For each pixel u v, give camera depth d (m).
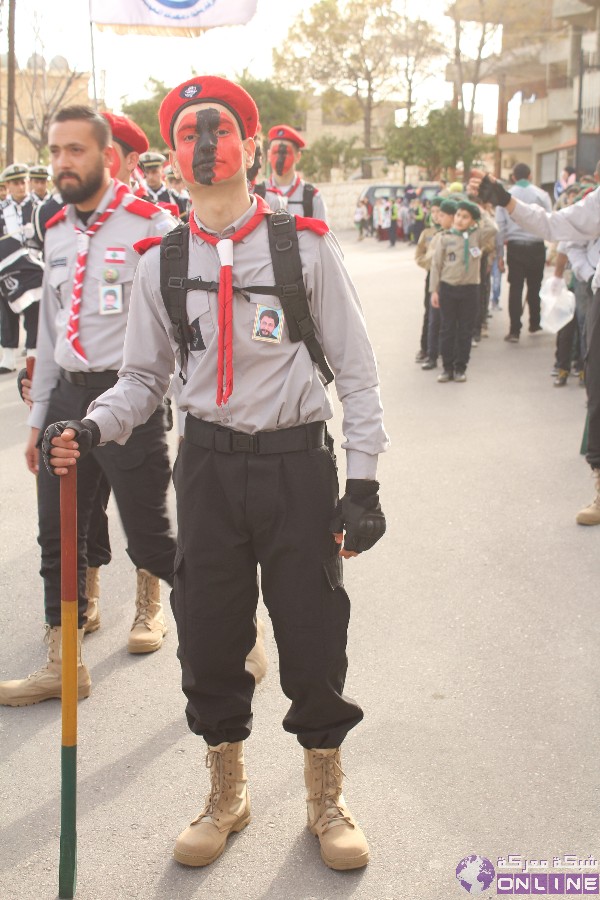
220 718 2.98
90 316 3.82
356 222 34.94
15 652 4.39
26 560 5.45
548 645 4.26
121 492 3.93
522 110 38.31
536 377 9.83
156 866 2.98
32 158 37.03
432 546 5.43
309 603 2.82
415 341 12.19
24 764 3.53
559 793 3.24
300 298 2.68
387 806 3.20
